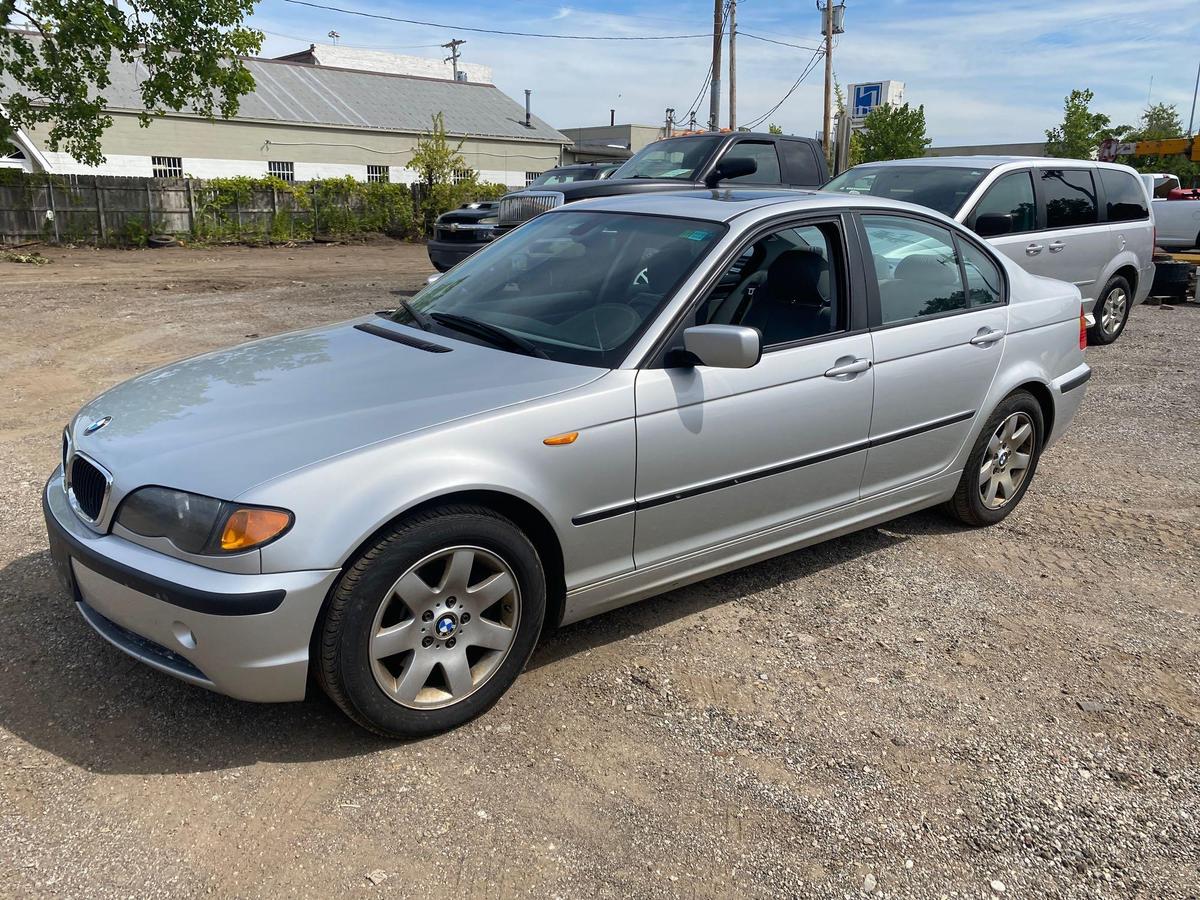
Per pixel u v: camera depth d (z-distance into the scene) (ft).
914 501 14.70
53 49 64.34
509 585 10.12
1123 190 32.37
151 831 8.45
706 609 13.12
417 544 9.27
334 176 108.99
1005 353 15.20
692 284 11.50
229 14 66.28
